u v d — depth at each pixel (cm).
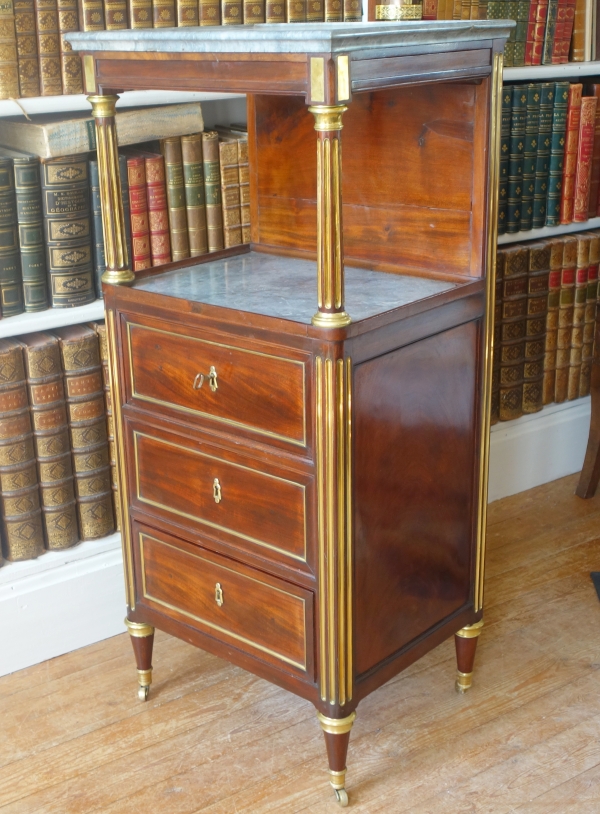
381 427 176
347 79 149
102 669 234
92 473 235
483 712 215
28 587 230
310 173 212
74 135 213
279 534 182
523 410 304
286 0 229
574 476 322
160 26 217
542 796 190
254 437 179
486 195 186
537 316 293
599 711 214
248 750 206
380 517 182
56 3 206
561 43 273
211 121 265
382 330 169
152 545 208
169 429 194
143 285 197
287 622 186
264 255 225
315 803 191
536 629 243
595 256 299
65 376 226
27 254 216
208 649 204
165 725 214
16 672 233
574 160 284
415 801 190
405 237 202
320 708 185
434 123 190
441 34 164
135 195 226
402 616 195
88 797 193
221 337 177
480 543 211
